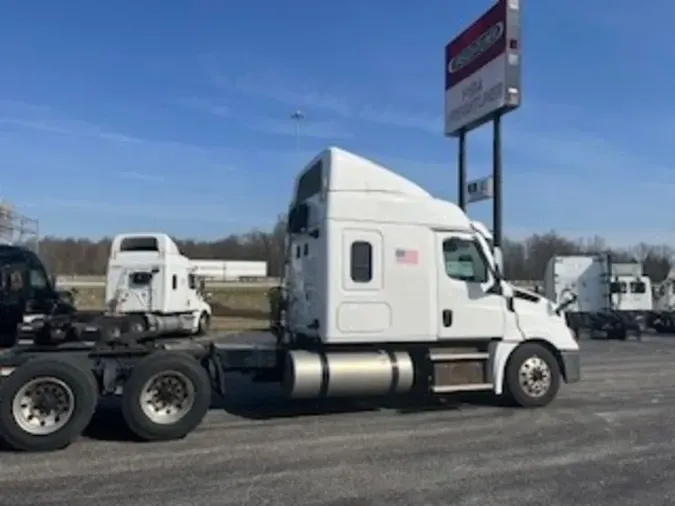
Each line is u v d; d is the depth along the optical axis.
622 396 11.11
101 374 8.03
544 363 10.04
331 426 8.68
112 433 8.27
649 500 5.75
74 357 7.92
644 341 25.58
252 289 54.09
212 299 44.34
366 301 9.20
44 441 7.39
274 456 7.19
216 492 5.97
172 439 7.93
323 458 7.11
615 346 22.81
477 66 16.81
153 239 22.53
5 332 16.06
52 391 7.58
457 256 9.77
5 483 6.27
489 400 10.51
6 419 7.34
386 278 9.31
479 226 10.20
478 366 9.80
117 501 5.74
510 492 5.97
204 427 8.62
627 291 27.97
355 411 9.66
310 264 9.64
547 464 6.88
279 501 5.73
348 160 9.38
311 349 9.38
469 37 17.30
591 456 7.20
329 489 6.05
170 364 7.98
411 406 10.03
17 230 28.91
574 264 27.88
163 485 6.18
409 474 6.52
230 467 6.77
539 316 10.12
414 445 7.67
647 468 6.74
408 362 9.35
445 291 9.60
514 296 10.04
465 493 5.94
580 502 5.70
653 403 10.41
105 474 6.55
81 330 8.46
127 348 8.30
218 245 92.81
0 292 16.02
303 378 8.91
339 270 9.12
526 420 9.05
